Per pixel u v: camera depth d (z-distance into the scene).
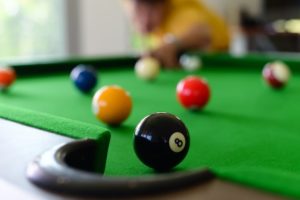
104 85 1.28
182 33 1.89
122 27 2.94
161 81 1.38
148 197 0.37
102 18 2.81
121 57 1.66
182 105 0.95
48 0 2.64
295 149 0.70
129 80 1.38
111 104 0.79
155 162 0.58
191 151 0.68
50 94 1.12
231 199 0.37
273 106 1.01
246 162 0.64
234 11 3.89
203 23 1.96
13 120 0.62
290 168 0.62
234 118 0.89
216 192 0.38
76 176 0.39
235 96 1.13
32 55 2.63
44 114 0.63
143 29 2.34
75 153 0.51
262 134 0.77
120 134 0.75
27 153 0.51
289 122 0.86
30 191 0.40
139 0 2.27
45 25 2.65
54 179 0.39
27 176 0.43
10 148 0.53
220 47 2.19
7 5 2.49
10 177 0.44
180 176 0.40
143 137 0.58
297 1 3.62
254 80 1.40
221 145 0.71
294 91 1.20
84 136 0.56
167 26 2.19
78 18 2.68
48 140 0.55
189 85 0.94
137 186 0.37
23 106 0.99
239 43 3.59
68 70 1.52
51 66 1.47
